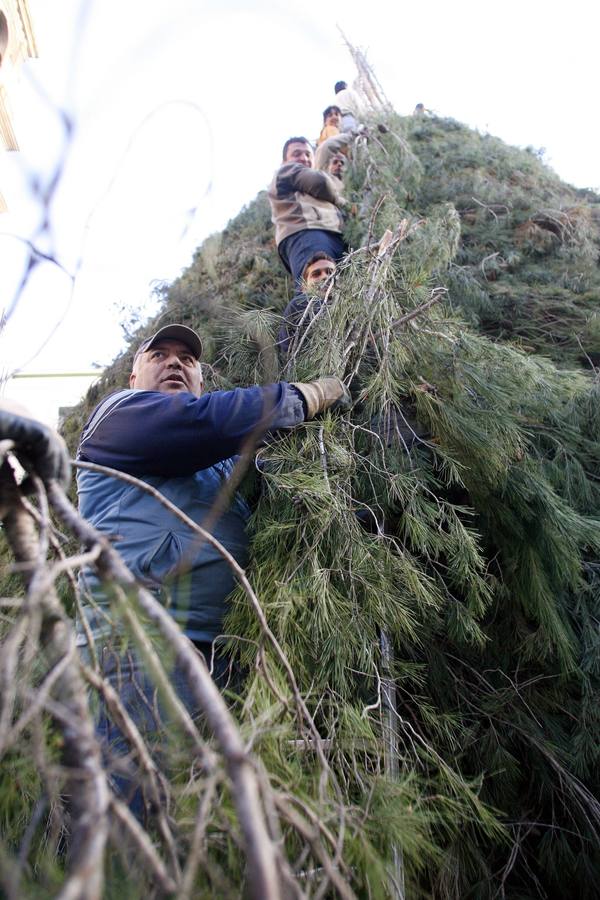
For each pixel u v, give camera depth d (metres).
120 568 0.92
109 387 3.03
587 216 3.80
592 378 2.63
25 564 0.85
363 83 5.03
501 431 2.01
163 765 1.12
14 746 1.00
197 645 1.66
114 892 0.90
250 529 1.83
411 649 1.87
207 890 0.96
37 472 1.03
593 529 2.06
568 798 1.93
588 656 2.00
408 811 1.22
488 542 2.11
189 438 1.73
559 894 1.90
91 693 1.21
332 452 1.83
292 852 1.08
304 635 1.55
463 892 1.67
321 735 1.49
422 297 2.21
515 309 3.03
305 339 2.21
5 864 0.70
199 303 2.97
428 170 4.09
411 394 2.09
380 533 1.79
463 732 1.82
